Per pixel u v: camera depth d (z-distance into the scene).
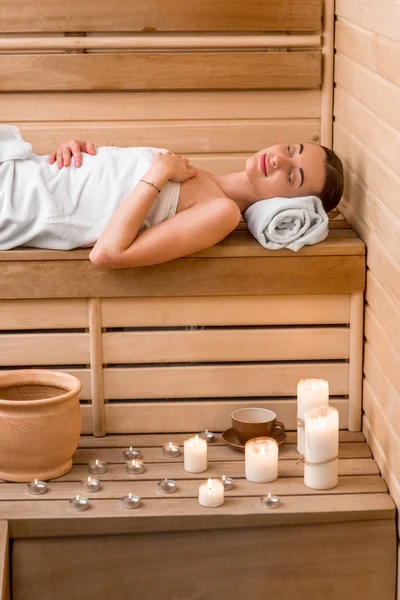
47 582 1.92
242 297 2.21
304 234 2.17
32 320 2.21
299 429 2.14
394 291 1.91
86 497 1.96
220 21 2.58
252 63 2.60
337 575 1.94
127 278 2.16
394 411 1.93
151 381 2.24
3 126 2.33
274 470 2.03
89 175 2.23
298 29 2.59
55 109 2.66
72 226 2.16
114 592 1.93
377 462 2.11
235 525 1.90
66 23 2.56
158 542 1.91
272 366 2.25
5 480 2.03
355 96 2.34
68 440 2.02
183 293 2.18
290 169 2.29
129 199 2.13
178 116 2.67
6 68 2.58
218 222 2.12
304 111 2.68
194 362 2.27
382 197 2.02
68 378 2.09
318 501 1.94
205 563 1.93
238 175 2.35
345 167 2.49
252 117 2.68
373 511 1.91
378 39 2.05
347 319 2.23
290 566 1.93
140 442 2.23
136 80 2.60
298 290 2.18
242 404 2.26
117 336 2.22
